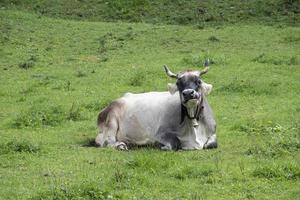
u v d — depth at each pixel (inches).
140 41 2507.4
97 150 1187.9
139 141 1227.9
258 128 1310.3
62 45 2479.1
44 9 3097.9
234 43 2434.8
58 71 2082.9
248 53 2245.3
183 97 1139.9
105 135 1246.3
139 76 1888.5
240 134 1296.8
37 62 2229.3
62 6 3127.5
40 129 1392.7
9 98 1749.5
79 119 1487.5
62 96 1749.5
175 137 1184.8
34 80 1964.8
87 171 1020.5
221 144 1213.7
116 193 893.2
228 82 1830.7
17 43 2477.9
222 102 1633.9
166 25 2829.7
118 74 1994.3
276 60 2082.9
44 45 2475.4
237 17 2866.6
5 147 1168.2
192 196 881.5
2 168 1059.9
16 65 2190.0
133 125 1228.5
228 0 3043.8
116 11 3043.8
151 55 2266.2
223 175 973.2
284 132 1245.7
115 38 2564.0
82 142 1274.6
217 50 2321.6
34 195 895.7
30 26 2738.7
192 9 2979.8
